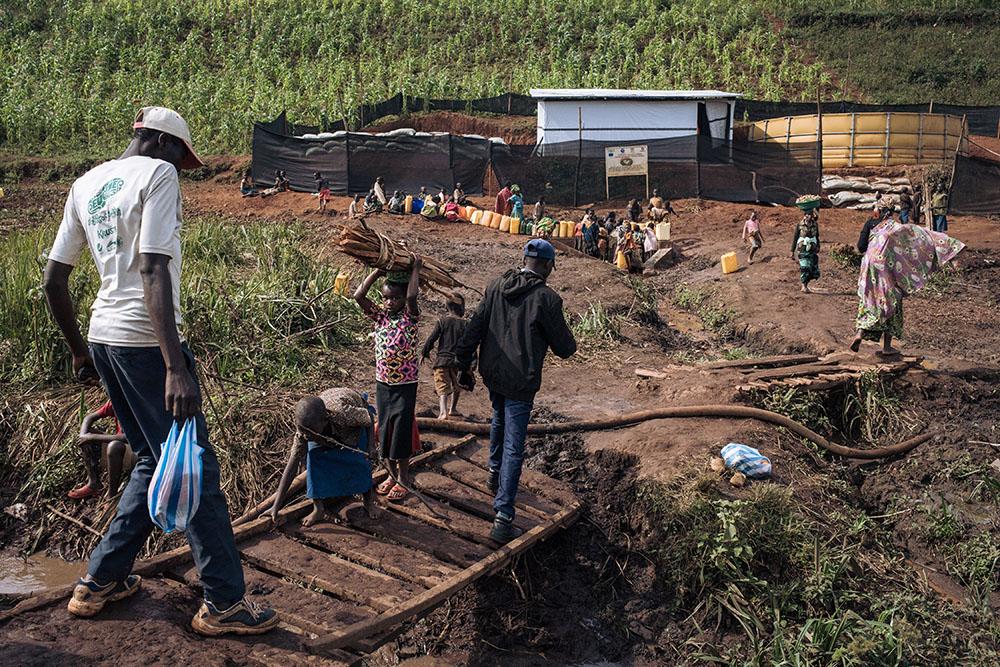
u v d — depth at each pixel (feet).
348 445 19.52
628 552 22.06
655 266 66.80
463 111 116.67
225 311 29.96
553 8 155.94
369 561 18.11
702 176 87.10
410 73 134.72
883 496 26.27
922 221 76.33
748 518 21.09
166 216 12.42
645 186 87.66
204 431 13.33
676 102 96.27
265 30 145.38
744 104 108.06
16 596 15.49
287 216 81.10
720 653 19.03
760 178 85.87
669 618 20.29
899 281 33.30
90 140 109.50
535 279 19.65
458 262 61.46
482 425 25.91
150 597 14.69
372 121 112.98
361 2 160.45
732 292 51.57
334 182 89.51
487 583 20.98
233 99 122.62
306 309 32.73
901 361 33.71
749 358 35.35
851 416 31.09
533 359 19.36
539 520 21.22
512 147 88.12
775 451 25.82
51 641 13.16
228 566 13.73
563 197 87.97
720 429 26.48
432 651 19.67
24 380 26.78
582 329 40.34
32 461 24.40
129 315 12.73
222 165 99.09
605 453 25.68
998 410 31.68
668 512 21.89
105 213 12.69
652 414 27.73
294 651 14.14
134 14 149.48
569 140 96.43
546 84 128.16
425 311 42.45
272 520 18.97
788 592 19.84
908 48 142.51
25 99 116.67
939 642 19.77
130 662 12.90
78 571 21.45
